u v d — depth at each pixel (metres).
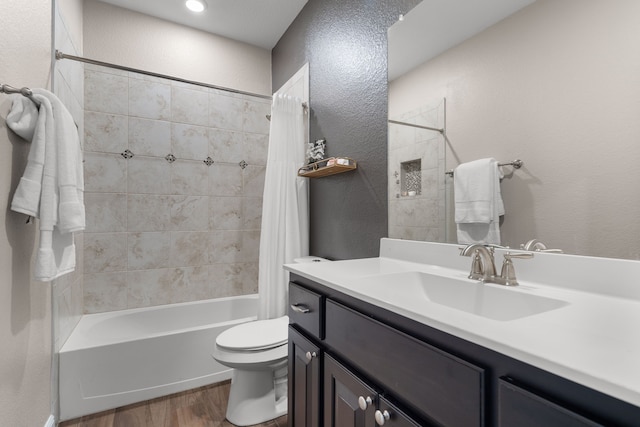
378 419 0.75
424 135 1.37
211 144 2.68
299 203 2.28
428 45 1.35
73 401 1.69
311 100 2.32
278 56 2.90
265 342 1.61
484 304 0.95
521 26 1.01
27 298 1.29
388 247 1.54
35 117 1.19
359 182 1.79
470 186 1.17
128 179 2.38
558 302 0.79
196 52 2.71
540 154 0.96
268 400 1.69
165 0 2.37
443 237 1.29
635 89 0.77
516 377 0.51
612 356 0.46
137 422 1.66
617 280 0.80
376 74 1.65
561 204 0.91
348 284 0.98
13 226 1.17
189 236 2.59
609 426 0.40
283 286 2.20
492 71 1.10
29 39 1.35
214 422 1.66
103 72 2.32
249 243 2.83
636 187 0.77
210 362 2.04
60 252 1.26
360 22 1.78
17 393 1.19
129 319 2.29
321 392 1.06
